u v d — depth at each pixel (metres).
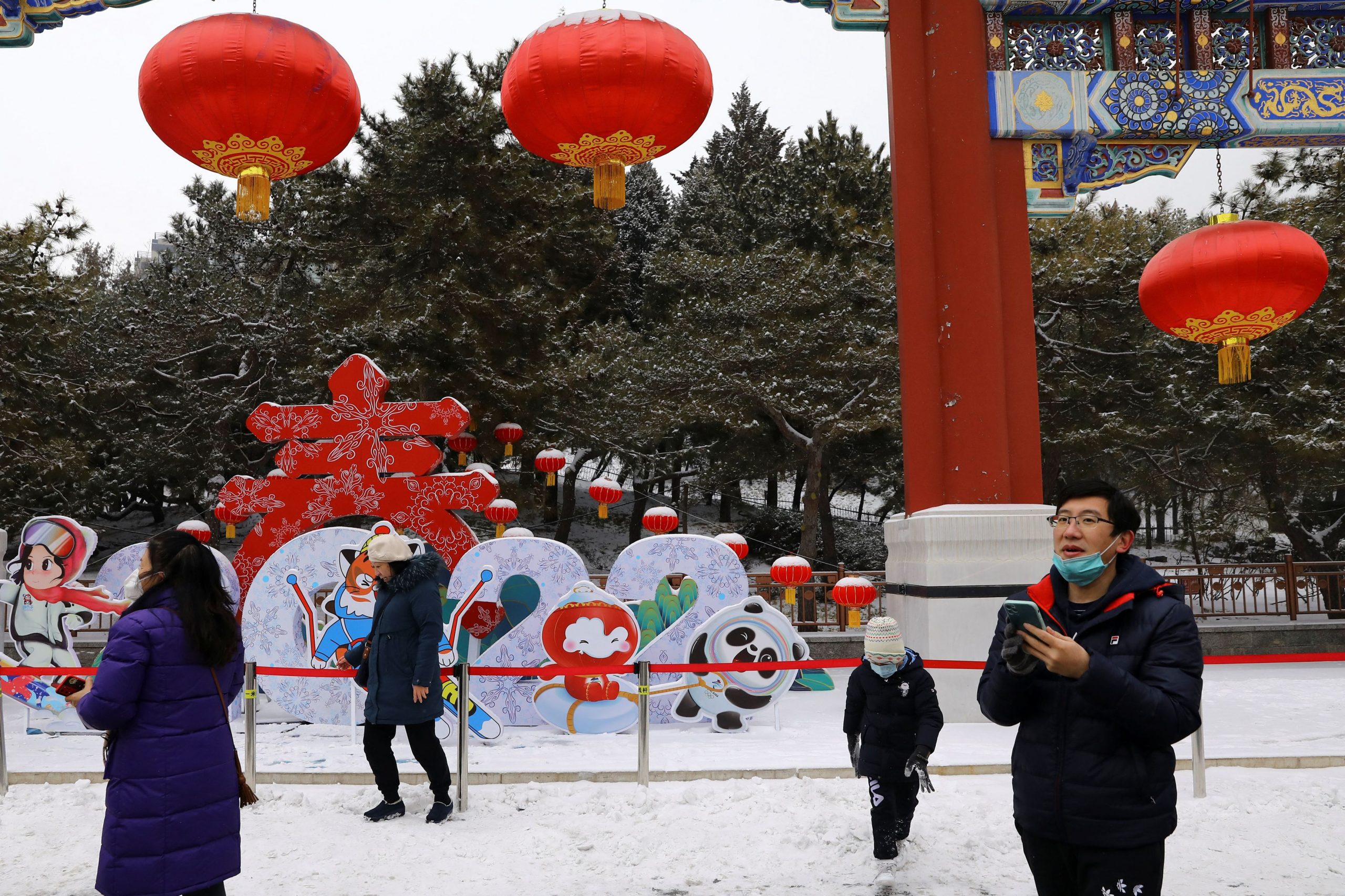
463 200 20.55
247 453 25.16
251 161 6.55
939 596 8.92
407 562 6.14
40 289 18.64
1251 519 23.59
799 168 28.41
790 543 32.44
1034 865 2.97
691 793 6.38
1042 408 21.66
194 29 6.20
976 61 9.55
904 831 5.24
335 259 22.47
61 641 8.97
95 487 24.56
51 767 7.16
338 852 5.39
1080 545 2.92
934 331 9.49
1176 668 2.76
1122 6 9.75
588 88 6.26
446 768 6.02
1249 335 8.17
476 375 20.02
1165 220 24.31
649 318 28.45
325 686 8.95
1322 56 9.93
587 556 30.30
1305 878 4.92
